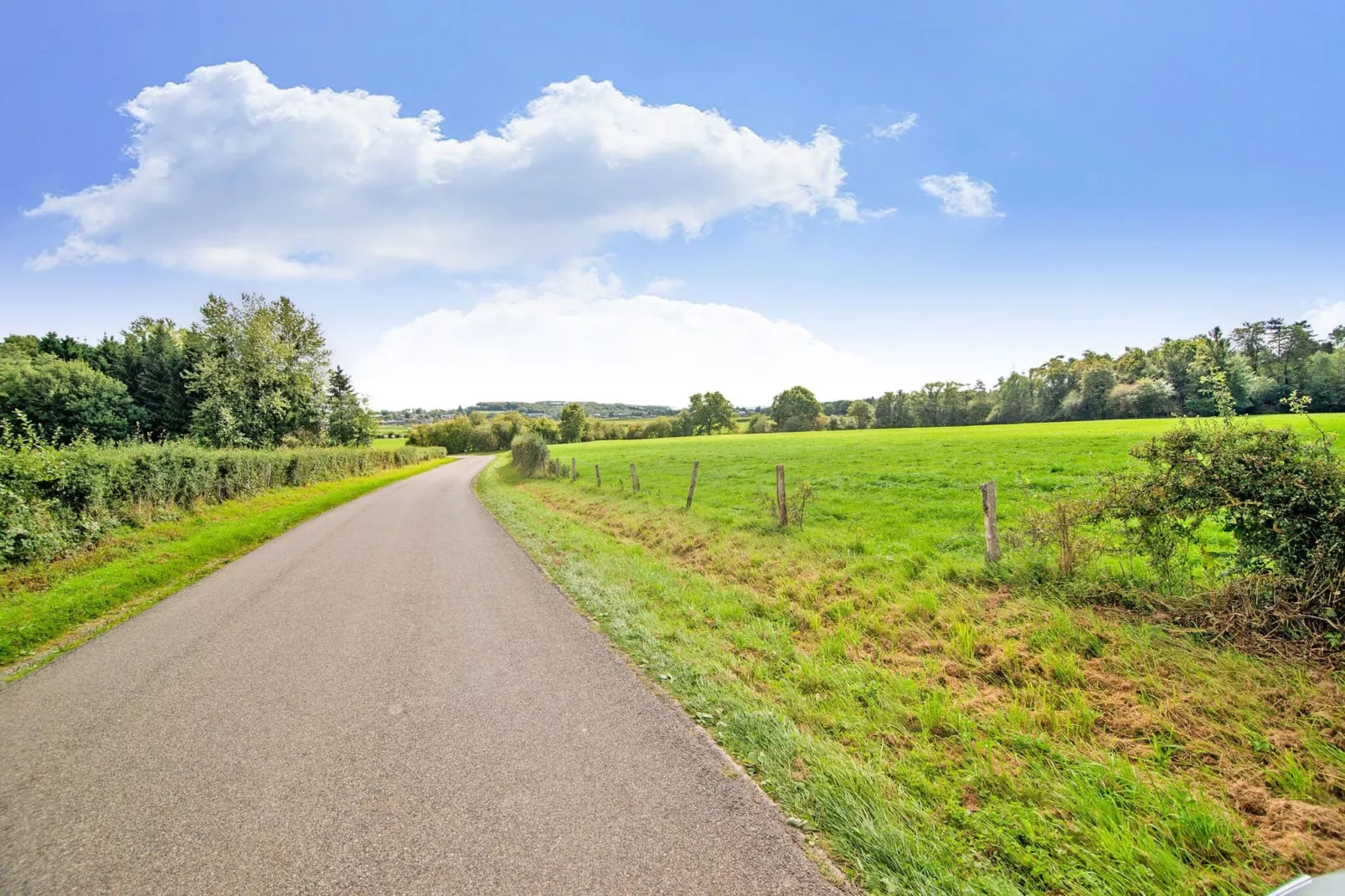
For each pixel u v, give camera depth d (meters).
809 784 3.55
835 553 9.05
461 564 10.51
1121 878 2.83
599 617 7.12
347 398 59.94
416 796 3.48
